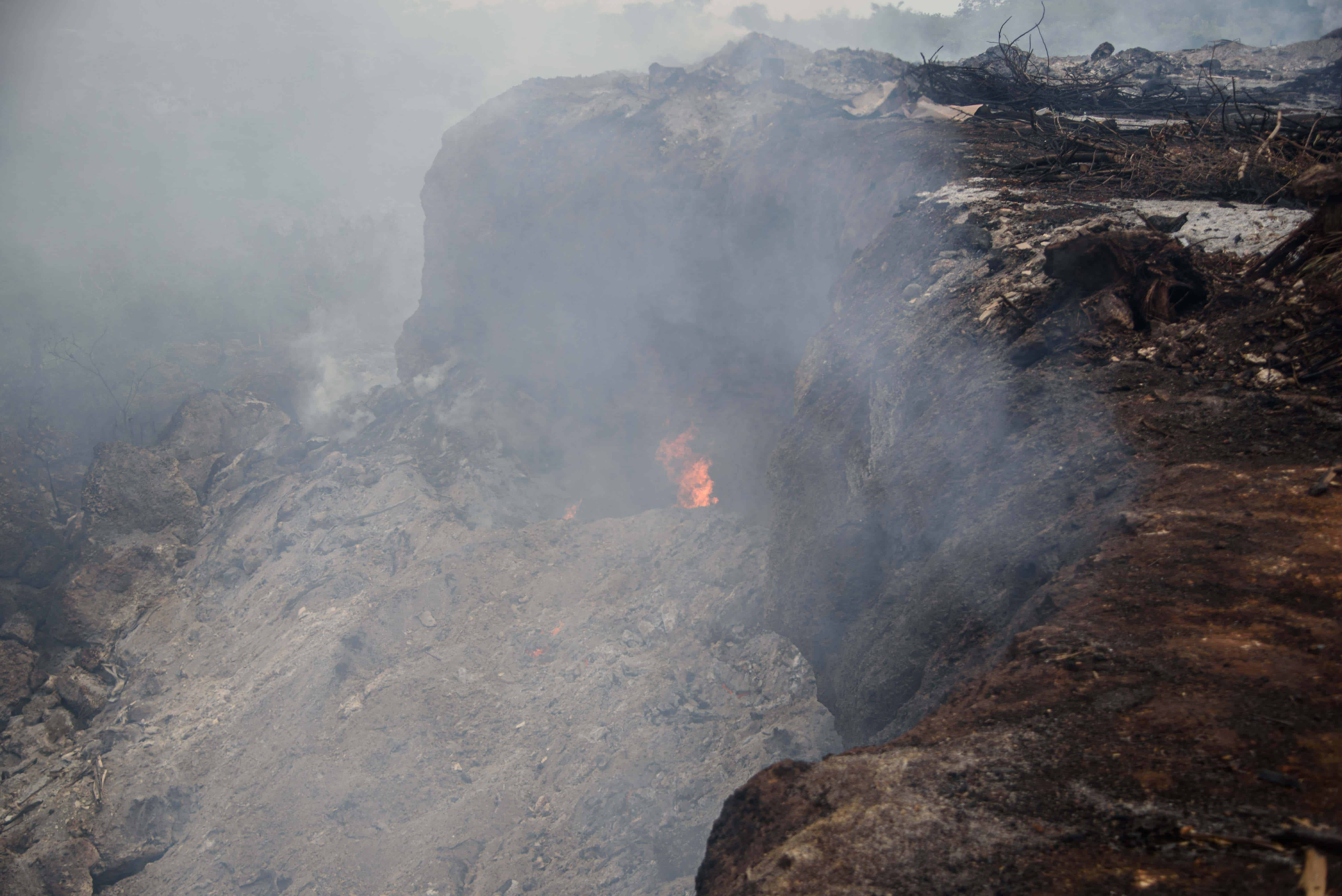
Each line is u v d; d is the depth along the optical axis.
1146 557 5.37
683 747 16.30
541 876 15.09
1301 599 4.52
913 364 10.30
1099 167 14.55
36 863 18.70
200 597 28.27
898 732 6.87
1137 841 3.19
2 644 26.86
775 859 3.71
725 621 19.16
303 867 16.66
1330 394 6.64
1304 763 3.34
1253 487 5.77
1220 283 8.79
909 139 18.22
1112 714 4.02
